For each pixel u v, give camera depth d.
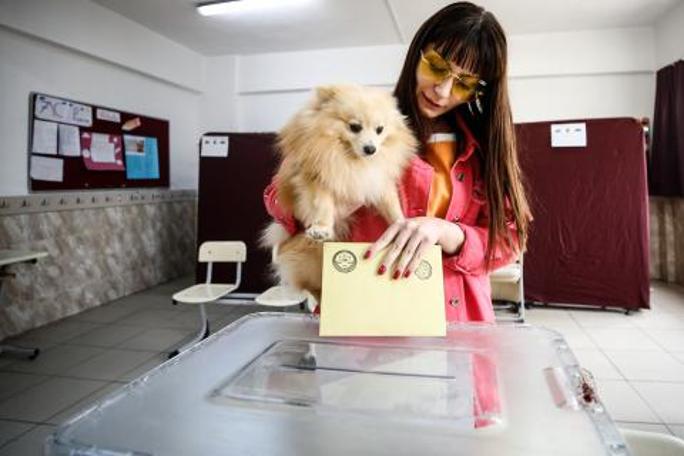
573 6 4.66
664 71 4.89
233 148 4.70
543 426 0.56
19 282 3.81
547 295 4.36
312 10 4.71
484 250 1.07
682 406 2.51
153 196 5.42
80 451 0.51
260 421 0.57
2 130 3.73
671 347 3.36
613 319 4.05
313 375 0.71
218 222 4.73
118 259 4.90
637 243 4.15
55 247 4.15
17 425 2.38
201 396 0.64
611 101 5.43
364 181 1.03
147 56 5.19
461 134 1.17
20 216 3.84
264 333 0.91
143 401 0.62
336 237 1.05
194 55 6.08
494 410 0.59
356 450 0.51
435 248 0.81
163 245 5.61
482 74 1.07
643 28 5.23
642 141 4.14
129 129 5.05
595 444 0.52
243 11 4.71
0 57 3.70
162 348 3.47
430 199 1.12
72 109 4.33
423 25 1.10
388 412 0.60
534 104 5.60
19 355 3.31
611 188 4.19
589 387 0.65
